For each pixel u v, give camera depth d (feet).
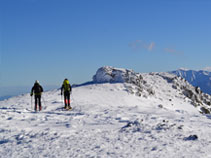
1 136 27.58
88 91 110.83
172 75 168.35
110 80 135.33
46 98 88.94
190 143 22.43
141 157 17.84
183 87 153.58
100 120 39.19
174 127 29.37
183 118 41.88
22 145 23.02
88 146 21.47
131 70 141.08
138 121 32.35
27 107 66.08
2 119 40.91
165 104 116.88
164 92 138.62
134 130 28.81
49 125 34.42
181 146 21.20
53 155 18.93
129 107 60.23
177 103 126.62
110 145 21.72
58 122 37.40
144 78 154.10
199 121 38.27
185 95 146.72
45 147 21.70
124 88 118.01
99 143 22.53
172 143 22.29
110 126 32.91
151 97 121.19
